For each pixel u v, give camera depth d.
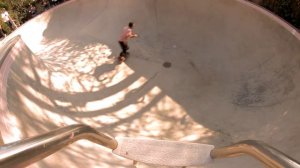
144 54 9.35
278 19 8.26
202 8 9.72
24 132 3.97
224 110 7.43
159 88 8.29
